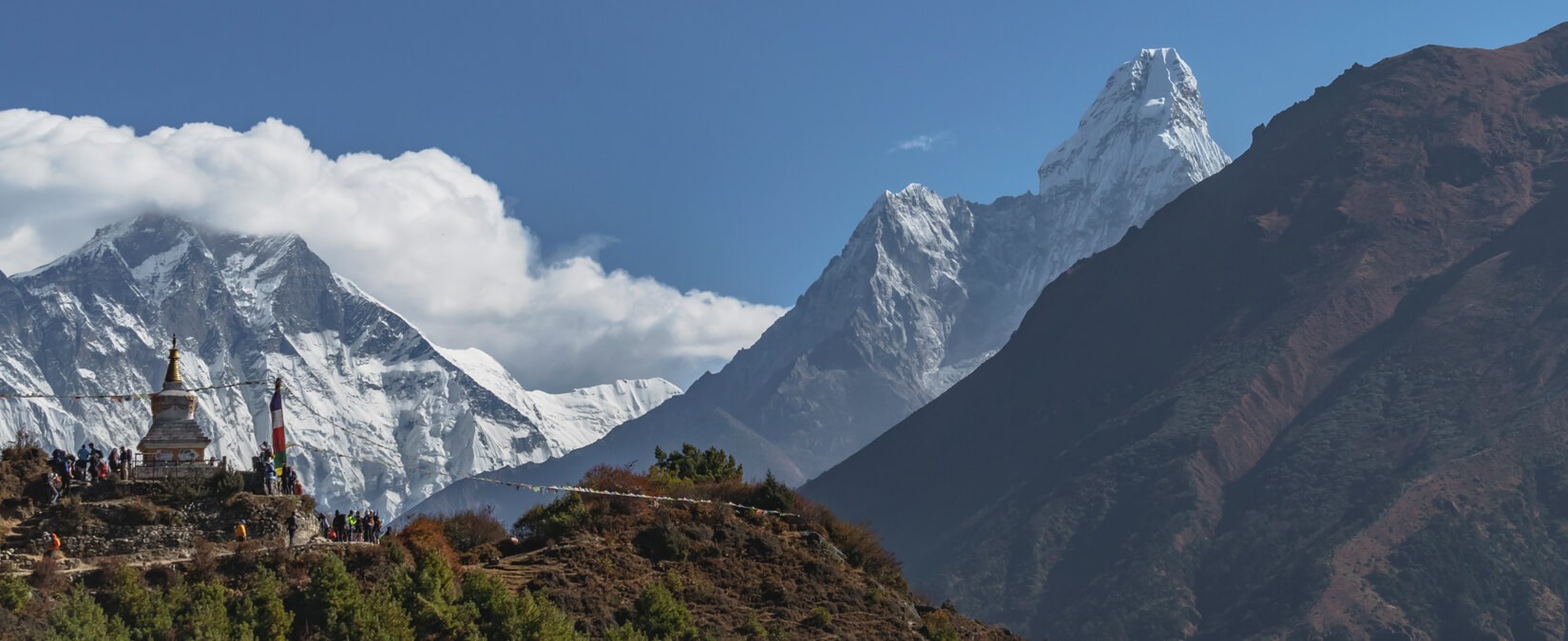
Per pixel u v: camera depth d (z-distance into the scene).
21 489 72.31
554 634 73.06
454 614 72.06
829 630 86.62
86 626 61.66
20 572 66.44
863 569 104.31
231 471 75.38
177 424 76.69
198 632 63.59
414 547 79.81
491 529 95.88
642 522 95.56
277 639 66.12
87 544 70.38
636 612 81.19
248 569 70.44
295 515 74.38
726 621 84.25
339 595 68.81
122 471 74.94
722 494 106.94
